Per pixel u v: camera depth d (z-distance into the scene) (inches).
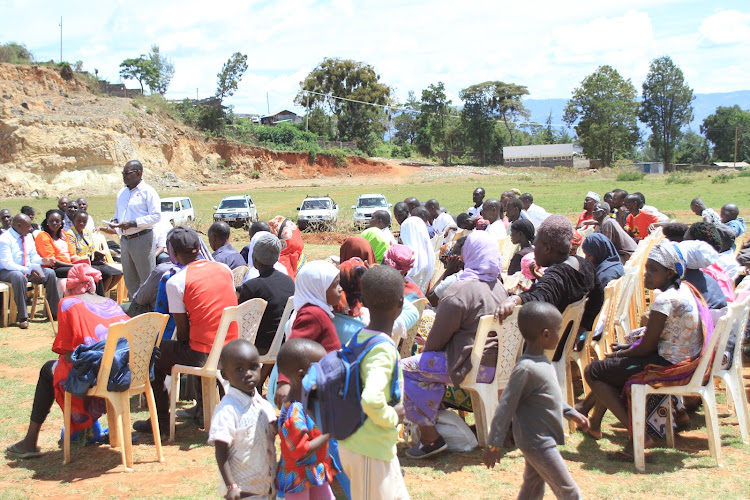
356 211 1074.7
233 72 3144.7
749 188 1705.2
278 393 173.8
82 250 445.7
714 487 189.2
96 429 243.0
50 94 2402.8
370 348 139.8
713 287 248.8
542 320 150.8
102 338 221.0
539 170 3494.1
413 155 4281.5
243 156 2866.6
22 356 358.0
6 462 223.8
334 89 4141.2
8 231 431.5
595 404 234.2
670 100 4143.7
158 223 411.2
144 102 2714.1
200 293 235.5
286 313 253.6
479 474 204.2
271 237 253.9
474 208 523.2
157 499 191.5
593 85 3983.8
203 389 243.0
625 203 474.3
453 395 233.5
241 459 163.6
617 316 290.4
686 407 258.4
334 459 167.9
